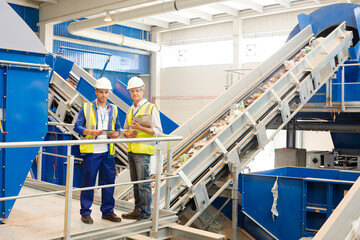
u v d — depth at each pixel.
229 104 7.26
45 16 16.06
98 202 4.66
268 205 5.90
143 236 3.67
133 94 3.97
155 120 3.89
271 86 6.81
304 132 16.58
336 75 8.79
